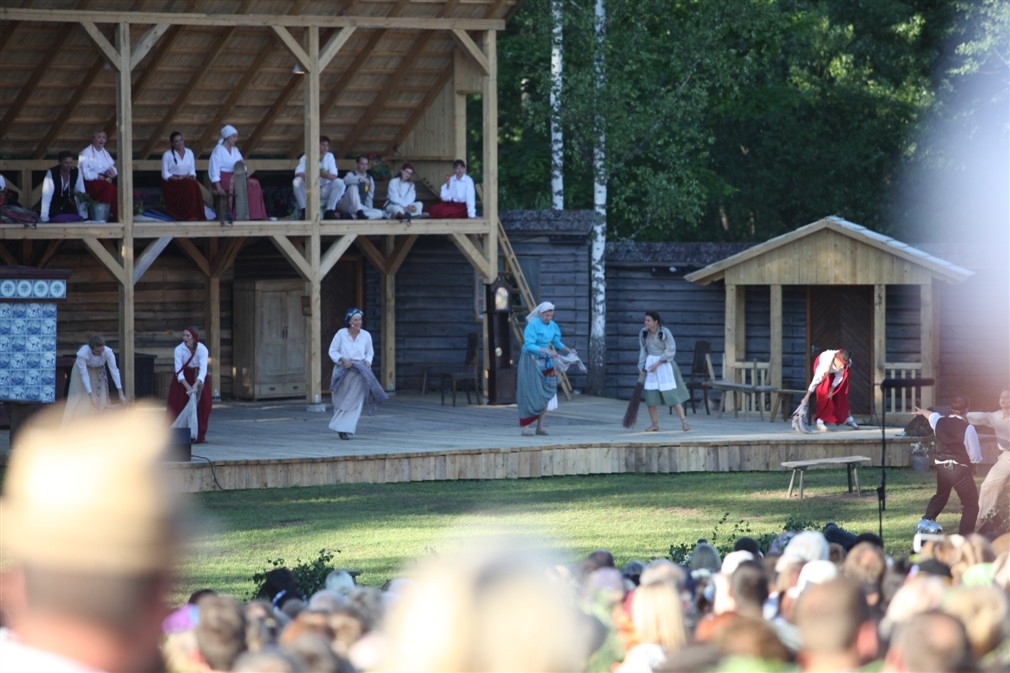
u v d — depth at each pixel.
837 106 64.88
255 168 45.47
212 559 24.19
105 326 43.75
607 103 50.41
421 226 42.22
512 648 3.07
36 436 3.20
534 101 54.88
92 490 3.07
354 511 29.03
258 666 6.02
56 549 3.04
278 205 44.06
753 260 43.75
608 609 11.29
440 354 48.03
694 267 47.41
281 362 45.25
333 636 9.39
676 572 12.30
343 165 46.66
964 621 9.09
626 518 28.64
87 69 40.28
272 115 44.44
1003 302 44.47
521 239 46.81
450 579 3.15
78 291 43.28
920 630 6.96
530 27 55.28
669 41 56.25
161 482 3.14
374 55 43.62
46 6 36.94
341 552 24.77
